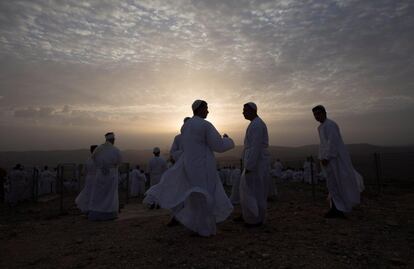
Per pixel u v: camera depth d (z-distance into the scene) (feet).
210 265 11.99
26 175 51.57
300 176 82.99
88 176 29.73
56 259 13.79
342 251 13.23
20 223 24.45
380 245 14.06
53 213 34.55
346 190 20.20
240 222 20.29
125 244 15.65
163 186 15.97
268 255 12.78
